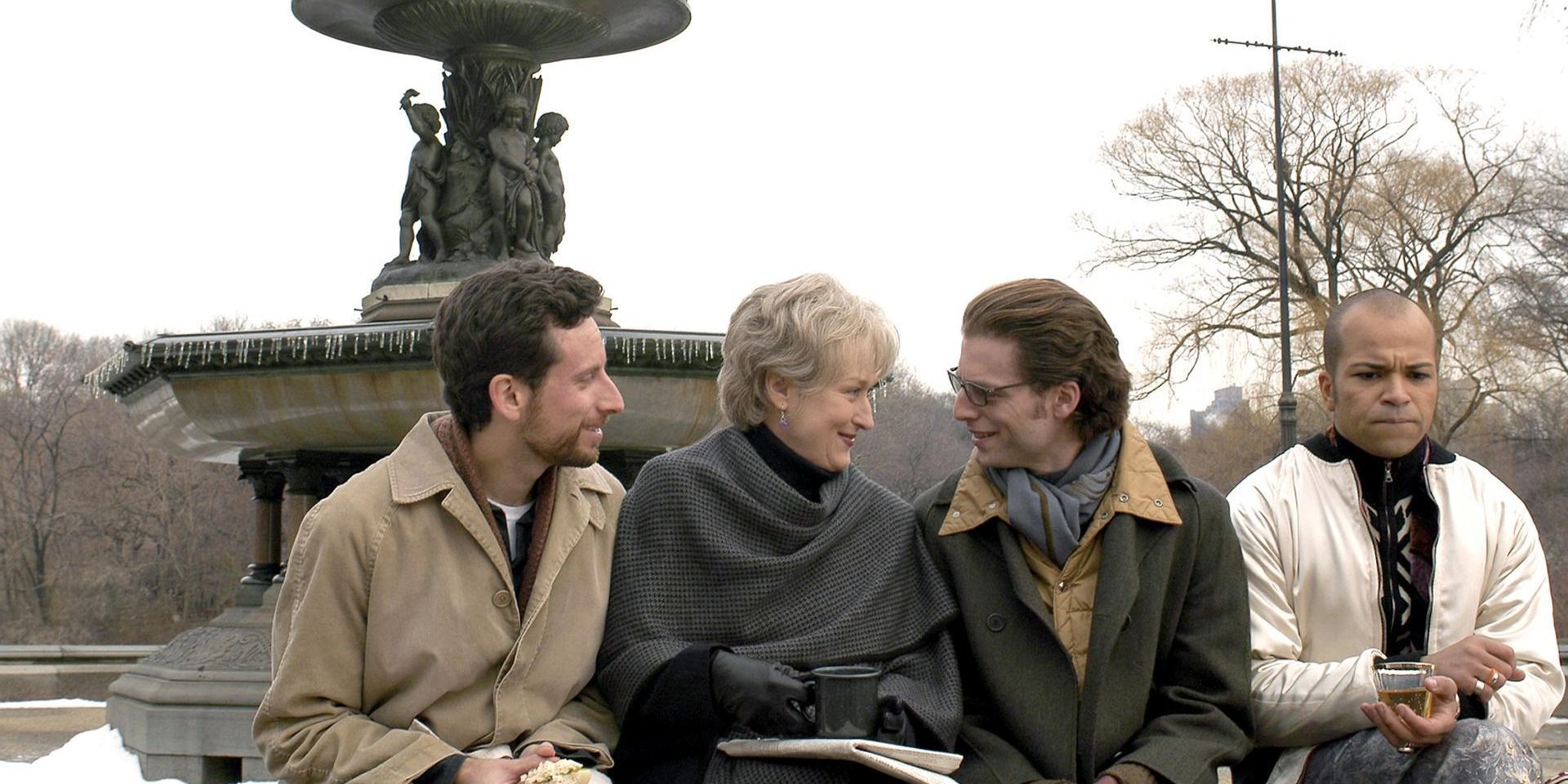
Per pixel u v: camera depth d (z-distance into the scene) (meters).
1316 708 3.28
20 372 49.12
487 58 8.30
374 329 7.18
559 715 3.22
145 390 7.97
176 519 46.53
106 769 6.93
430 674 3.08
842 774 3.08
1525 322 30.03
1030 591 3.29
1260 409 30.92
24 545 46.81
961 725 3.31
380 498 3.12
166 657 7.27
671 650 3.18
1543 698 3.37
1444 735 3.09
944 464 37.09
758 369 3.33
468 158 8.33
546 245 8.48
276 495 8.94
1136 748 3.24
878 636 3.29
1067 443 3.38
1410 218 29.77
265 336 7.25
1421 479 3.47
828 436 3.32
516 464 3.20
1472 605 3.41
